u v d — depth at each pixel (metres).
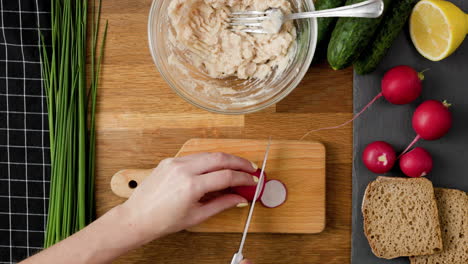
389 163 1.17
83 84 1.21
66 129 1.20
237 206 1.19
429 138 1.18
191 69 1.19
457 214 1.23
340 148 1.25
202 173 1.11
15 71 1.26
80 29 1.20
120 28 1.24
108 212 1.12
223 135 1.24
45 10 1.24
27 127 1.27
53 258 1.07
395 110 1.23
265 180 1.17
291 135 1.24
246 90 1.21
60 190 1.20
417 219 1.21
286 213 1.22
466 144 1.24
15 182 1.27
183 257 1.25
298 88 1.24
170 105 1.25
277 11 1.12
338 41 1.07
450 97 1.24
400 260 1.24
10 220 1.27
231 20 1.15
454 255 1.23
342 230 1.24
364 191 1.23
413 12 1.17
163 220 1.09
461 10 1.21
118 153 1.25
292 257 1.25
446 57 1.22
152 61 1.24
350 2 1.09
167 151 1.25
